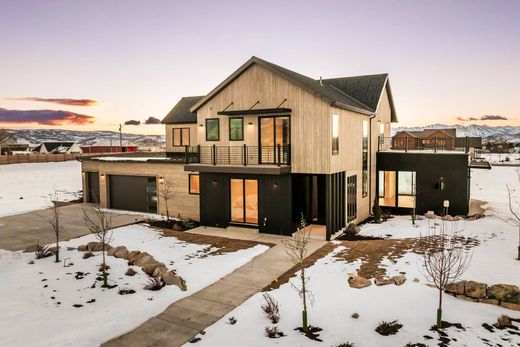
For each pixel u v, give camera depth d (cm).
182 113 2475
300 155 1491
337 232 1545
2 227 1653
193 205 1864
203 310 839
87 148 8994
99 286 945
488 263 1006
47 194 2797
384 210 1955
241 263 1159
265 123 1567
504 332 682
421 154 1916
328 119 1433
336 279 976
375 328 718
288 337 705
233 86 1617
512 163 5294
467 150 1886
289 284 979
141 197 2061
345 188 1616
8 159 5394
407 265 1031
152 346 691
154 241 1423
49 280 973
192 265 1138
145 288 945
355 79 2275
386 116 2353
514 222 1520
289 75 1497
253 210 1591
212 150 1647
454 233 1341
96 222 1756
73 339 703
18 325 742
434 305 790
